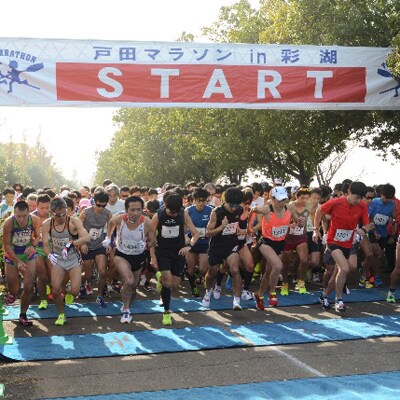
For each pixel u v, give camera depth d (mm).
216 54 11352
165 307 8125
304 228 10180
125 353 6684
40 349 6848
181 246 8242
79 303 9695
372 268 11141
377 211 11188
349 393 5324
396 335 7484
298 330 7723
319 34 17094
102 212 9188
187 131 36094
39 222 8164
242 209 8617
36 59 10758
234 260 8758
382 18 14250
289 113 18047
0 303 7176
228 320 8375
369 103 12000
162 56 11164
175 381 5766
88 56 10930
